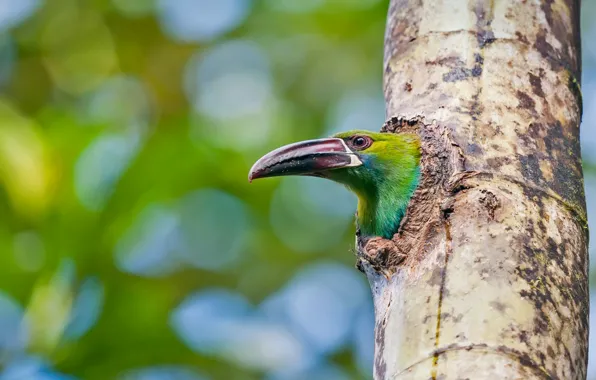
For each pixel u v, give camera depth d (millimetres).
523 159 7184
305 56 17641
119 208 12656
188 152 13953
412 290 6684
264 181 15133
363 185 9047
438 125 7504
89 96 17125
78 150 12891
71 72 17312
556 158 7281
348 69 17453
